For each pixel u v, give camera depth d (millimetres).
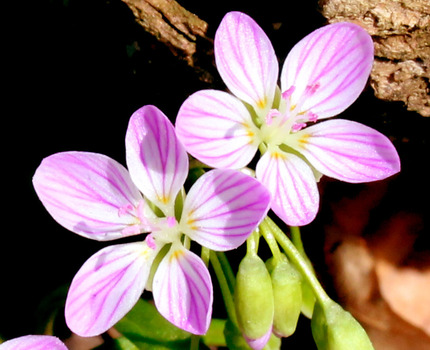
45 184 98
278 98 104
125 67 119
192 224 100
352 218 121
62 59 120
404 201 121
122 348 115
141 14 113
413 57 109
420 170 122
